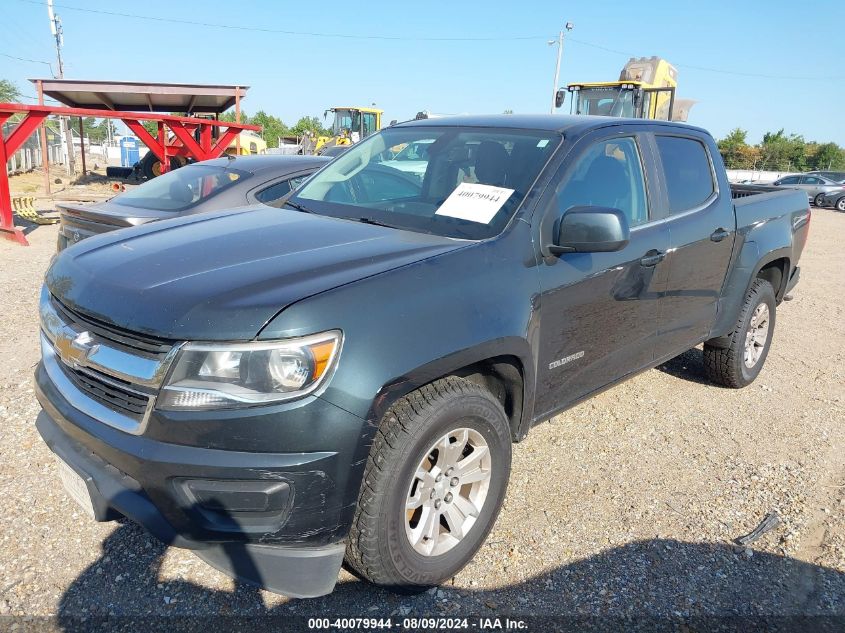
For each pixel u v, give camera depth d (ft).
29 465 11.46
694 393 16.53
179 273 8.18
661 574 9.57
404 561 8.28
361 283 7.93
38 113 36.29
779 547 10.31
